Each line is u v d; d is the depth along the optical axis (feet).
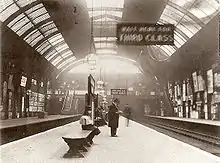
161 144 33.42
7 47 77.25
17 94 90.79
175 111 124.77
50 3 66.49
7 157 24.17
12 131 46.09
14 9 66.69
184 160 23.86
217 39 68.85
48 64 122.11
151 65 116.16
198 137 54.24
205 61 82.02
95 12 81.25
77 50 106.01
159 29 47.32
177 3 70.95
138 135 46.11
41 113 86.99
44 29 85.35
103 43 105.40
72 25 79.92
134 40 47.06
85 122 32.68
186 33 84.48
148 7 66.69
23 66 91.04
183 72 104.78
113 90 130.21
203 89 88.22
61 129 58.54
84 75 150.10
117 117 44.09
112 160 22.97
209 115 84.84
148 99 151.43
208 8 67.92
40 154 25.41
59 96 142.41
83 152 26.91
